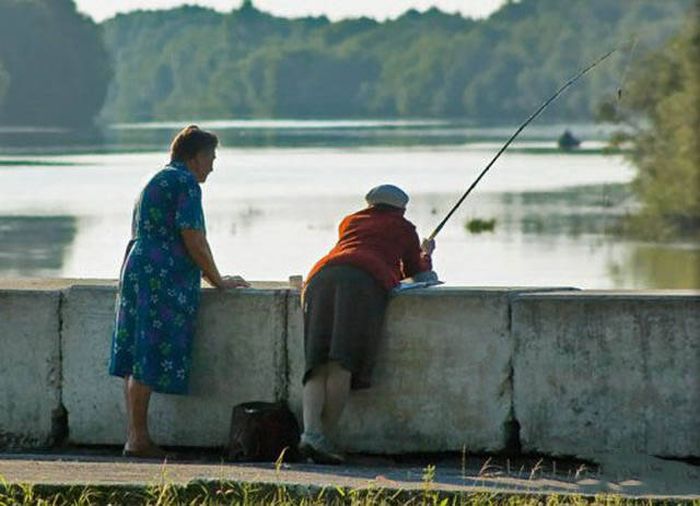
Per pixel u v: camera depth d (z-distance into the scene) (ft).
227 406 80.53
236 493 63.72
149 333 77.30
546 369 77.92
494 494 63.93
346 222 79.05
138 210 77.92
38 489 63.00
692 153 529.86
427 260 81.87
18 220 469.57
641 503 63.67
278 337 79.92
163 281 77.36
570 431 77.82
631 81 588.50
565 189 606.96
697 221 484.33
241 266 359.66
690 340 76.79
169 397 80.74
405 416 78.95
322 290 76.33
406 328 78.54
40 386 81.66
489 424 78.43
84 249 399.03
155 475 67.72
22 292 81.41
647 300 77.15
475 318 78.23
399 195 79.41
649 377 77.15
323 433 76.48
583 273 365.61
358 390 78.79
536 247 412.57
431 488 64.28
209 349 80.33
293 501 63.00
